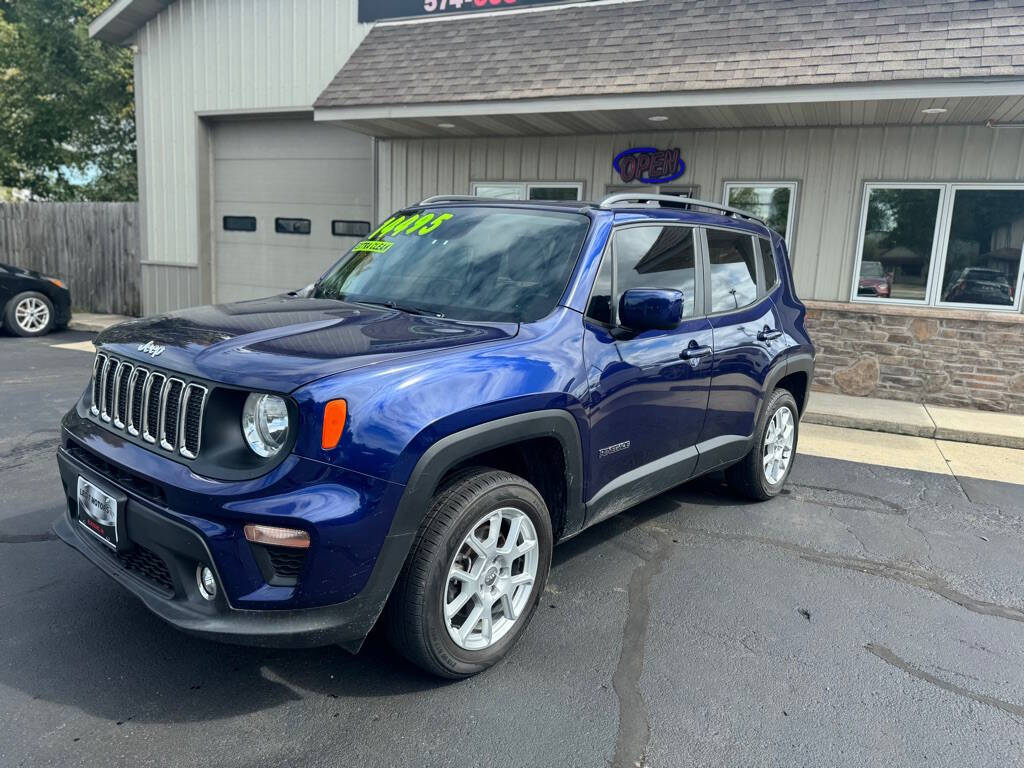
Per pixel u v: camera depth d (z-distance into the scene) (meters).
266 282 12.58
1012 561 4.44
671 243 4.11
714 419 4.38
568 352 3.26
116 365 3.01
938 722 2.88
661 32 8.50
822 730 2.80
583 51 8.70
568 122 9.01
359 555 2.53
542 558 3.18
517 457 3.36
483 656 2.99
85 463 3.00
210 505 2.45
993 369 8.20
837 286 8.80
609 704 2.89
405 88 9.24
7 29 19.11
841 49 7.47
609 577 4.00
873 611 3.76
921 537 4.76
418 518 2.66
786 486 5.67
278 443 2.51
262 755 2.52
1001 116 7.70
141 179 13.02
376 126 9.82
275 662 3.06
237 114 12.02
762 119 8.38
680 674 3.12
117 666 2.97
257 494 2.44
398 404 2.60
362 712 2.77
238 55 11.84
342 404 2.50
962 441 7.29
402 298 3.70
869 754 2.68
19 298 11.41
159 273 13.21
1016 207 8.04
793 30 7.87
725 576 4.08
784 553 4.42
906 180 8.35
